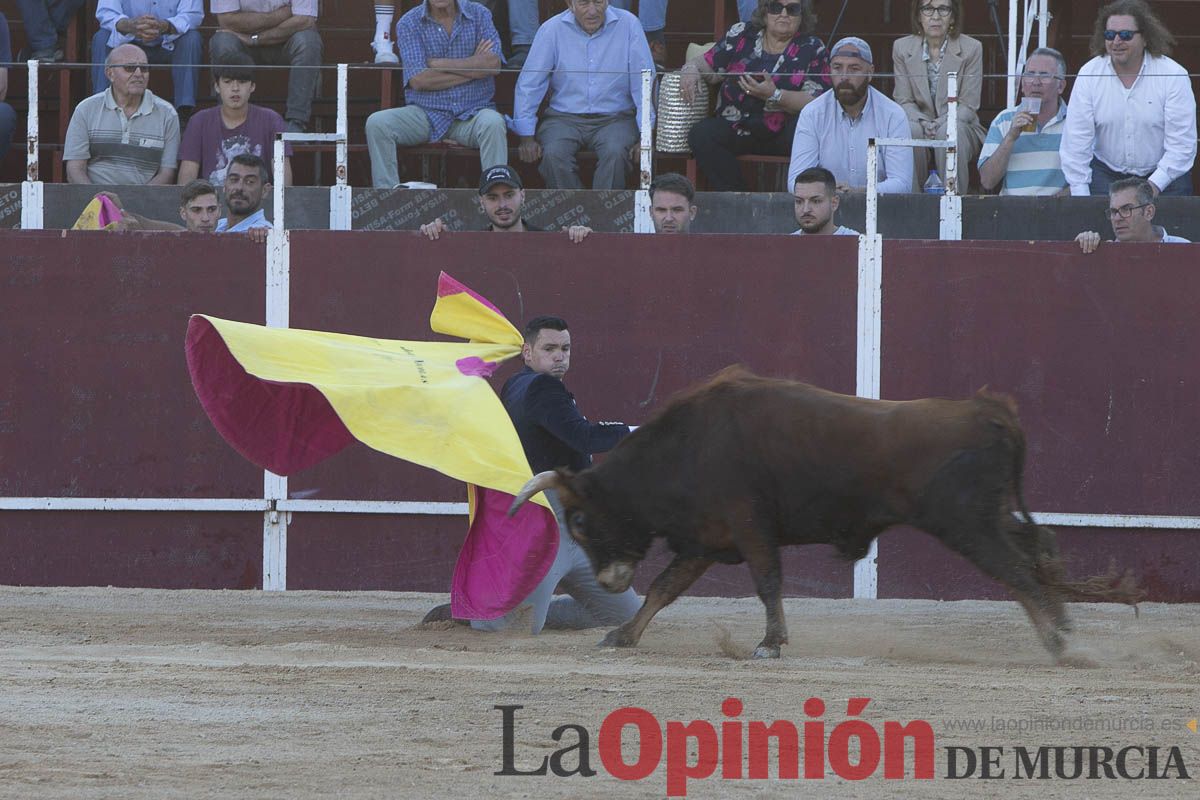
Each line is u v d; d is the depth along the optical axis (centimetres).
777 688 1728
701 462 2003
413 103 3434
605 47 3462
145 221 3194
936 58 3391
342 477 2934
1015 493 1945
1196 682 1798
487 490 2208
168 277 2955
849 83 3175
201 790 1271
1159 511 2894
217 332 2167
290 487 2941
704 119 3459
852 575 2902
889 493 1934
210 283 2955
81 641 2159
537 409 2172
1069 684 1773
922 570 2902
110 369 2952
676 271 2941
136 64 3347
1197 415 2888
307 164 4128
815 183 2952
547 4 4319
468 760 1389
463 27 3441
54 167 3894
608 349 2947
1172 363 2894
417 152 3488
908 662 2002
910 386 2927
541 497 2095
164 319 2955
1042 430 2909
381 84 3916
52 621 2398
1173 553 2891
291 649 2052
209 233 2958
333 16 4197
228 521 2952
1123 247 2898
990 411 1922
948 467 1897
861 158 3228
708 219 3262
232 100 3369
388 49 3800
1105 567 2905
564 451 2230
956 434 1903
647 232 3180
